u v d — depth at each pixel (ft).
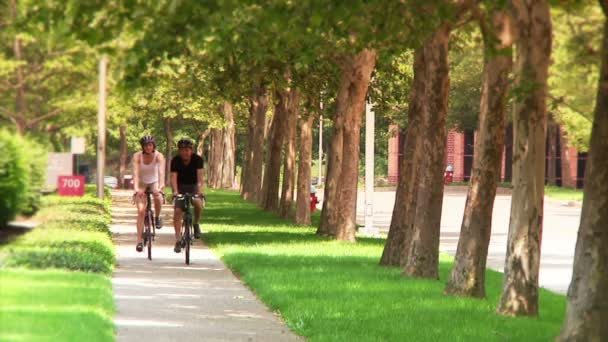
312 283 217.77
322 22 130.82
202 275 235.81
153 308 173.58
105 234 311.47
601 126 134.82
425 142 242.99
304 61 155.94
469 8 161.27
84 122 250.57
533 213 184.24
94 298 169.27
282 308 176.14
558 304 207.62
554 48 166.61
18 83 227.20
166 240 343.46
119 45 127.54
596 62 150.00
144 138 265.34
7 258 214.28
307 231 418.92
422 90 281.33
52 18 119.65
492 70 203.41
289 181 515.91
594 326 135.33
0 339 119.85
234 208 599.98
